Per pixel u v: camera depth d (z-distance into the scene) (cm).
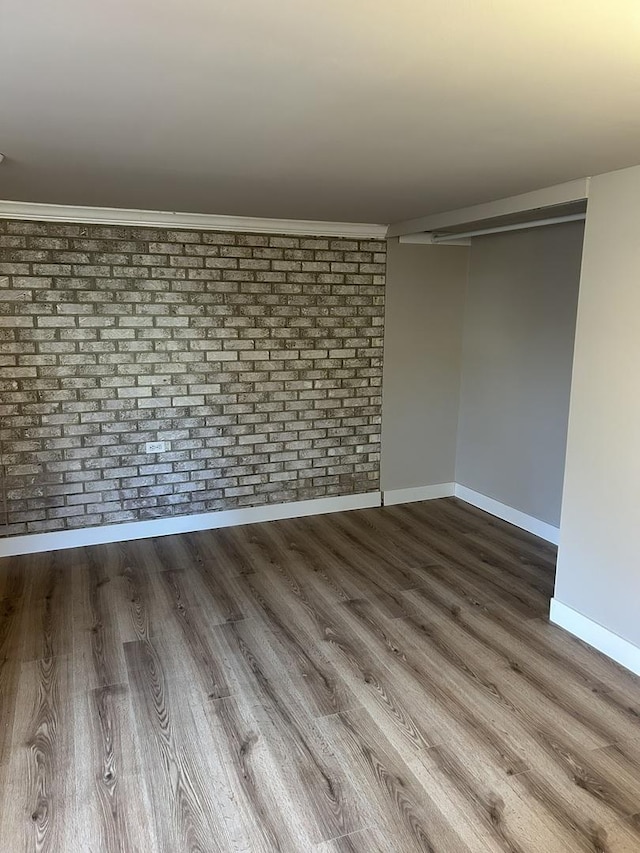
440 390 480
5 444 364
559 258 380
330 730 226
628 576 262
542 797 196
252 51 133
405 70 143
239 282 402
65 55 136
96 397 379
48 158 233
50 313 361
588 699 246
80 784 199
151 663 266
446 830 183
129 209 360
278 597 327
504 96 160
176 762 209
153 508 407
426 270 454
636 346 248
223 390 411
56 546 386
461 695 247
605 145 209
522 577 355
